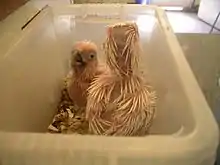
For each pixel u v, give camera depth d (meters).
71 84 0.94
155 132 0.65
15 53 0.71
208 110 0.46
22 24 0.85
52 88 0.98
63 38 1.10
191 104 0.47
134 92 0.55
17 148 0.37
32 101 0.79
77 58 0.86
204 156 0.38
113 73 0.56
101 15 1.08
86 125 0.80
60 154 0.37
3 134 0.39
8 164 0.38
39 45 0.88
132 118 0.55
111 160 0.37
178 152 0.37
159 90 0.74
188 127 0.42
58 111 0.98
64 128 0.89
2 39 0.74
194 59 0.99
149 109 0.58
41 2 1.10
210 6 2.11
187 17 2.31
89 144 0.38
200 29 2.09
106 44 0.53
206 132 0.40
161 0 2.35
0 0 0.82
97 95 0.57
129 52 0.52
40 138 0.38
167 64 0.70
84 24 1.08
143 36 1.00
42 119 0.86
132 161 0.37
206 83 0.84
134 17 1.07
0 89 0.60
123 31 0.51
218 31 2.02
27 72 0.77
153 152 0.37
